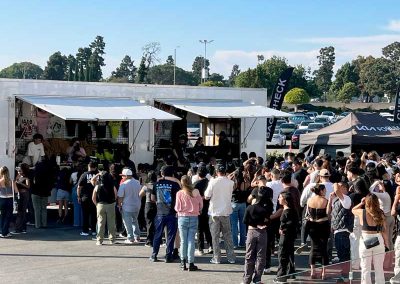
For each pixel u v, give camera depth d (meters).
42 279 10.50
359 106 102.62
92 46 125.56
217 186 11.77
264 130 22.50
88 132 19.72
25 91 17.47
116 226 15.08
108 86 19.11
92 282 10.32
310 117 66.06
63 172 16.34
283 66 110.50
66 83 18.23
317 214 10.19
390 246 11.18
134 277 10.70
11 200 14.46
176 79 121.94
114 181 14.05
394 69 124.12
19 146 18.67
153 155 20.12
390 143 20.00
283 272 10.21
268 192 9.97
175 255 12.23
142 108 18.52
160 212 11.89
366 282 7.50
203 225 12.68
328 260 10.36
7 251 12.86
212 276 10.81
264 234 9.92
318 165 12.93
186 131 21.72
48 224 16.34
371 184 11.57
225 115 19.33
